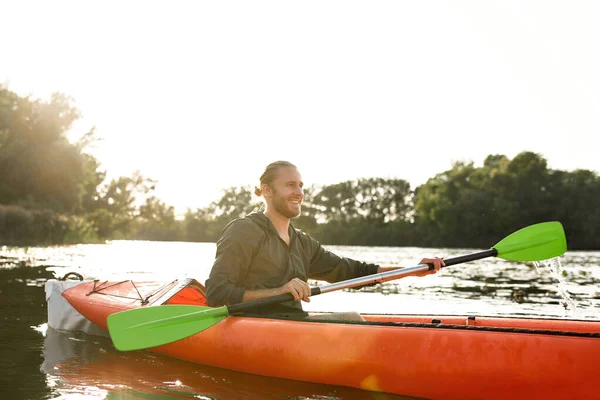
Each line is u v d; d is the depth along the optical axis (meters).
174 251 28.95
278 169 3.01
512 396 2.14
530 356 2.14
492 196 50.38
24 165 30.80
